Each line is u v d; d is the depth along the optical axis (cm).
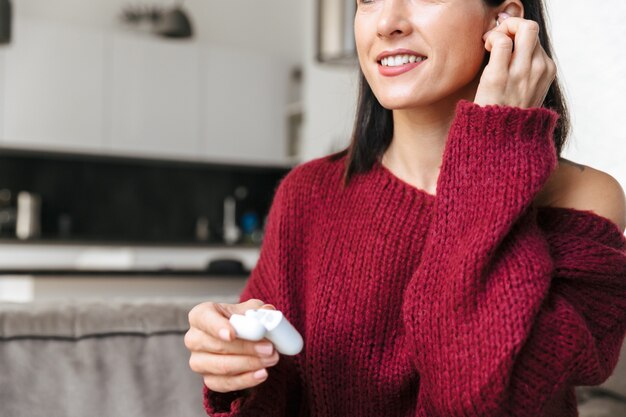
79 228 526
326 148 491
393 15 77
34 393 110
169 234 554
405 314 75
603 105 150
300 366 88
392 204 85
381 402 83
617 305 75
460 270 71
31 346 113
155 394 116
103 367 115
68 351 115
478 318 70
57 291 303
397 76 80
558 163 86
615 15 147
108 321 119
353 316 83
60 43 473
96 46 484
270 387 82
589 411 115
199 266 505
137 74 497
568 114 92
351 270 84
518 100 78
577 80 158
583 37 156
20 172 509
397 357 81
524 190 73
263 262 97
